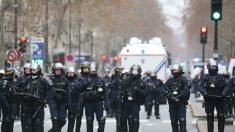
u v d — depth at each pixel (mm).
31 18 96000
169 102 35219
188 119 52906
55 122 34875
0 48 79000
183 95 34812
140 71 35062
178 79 35062
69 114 37250
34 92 34250
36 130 34406
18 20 93625
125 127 35469
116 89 44469
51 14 105875
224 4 108438
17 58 68625
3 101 36812
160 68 71500
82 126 46250
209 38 143125
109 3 129625
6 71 36844
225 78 37656
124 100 35094
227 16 108750
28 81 34469
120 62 72250
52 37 122125
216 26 46094
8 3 82062
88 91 35500
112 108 51312
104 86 35688
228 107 48906
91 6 124312
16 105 37719
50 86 34406
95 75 35750
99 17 133250
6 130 37312
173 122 35219
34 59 75312
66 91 35156
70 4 107938
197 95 95438
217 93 36344
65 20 125562
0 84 36844
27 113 34438
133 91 34875
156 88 53969
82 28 142250
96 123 48281
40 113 34500
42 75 34719
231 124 45094
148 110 54312
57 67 35219
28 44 81875
